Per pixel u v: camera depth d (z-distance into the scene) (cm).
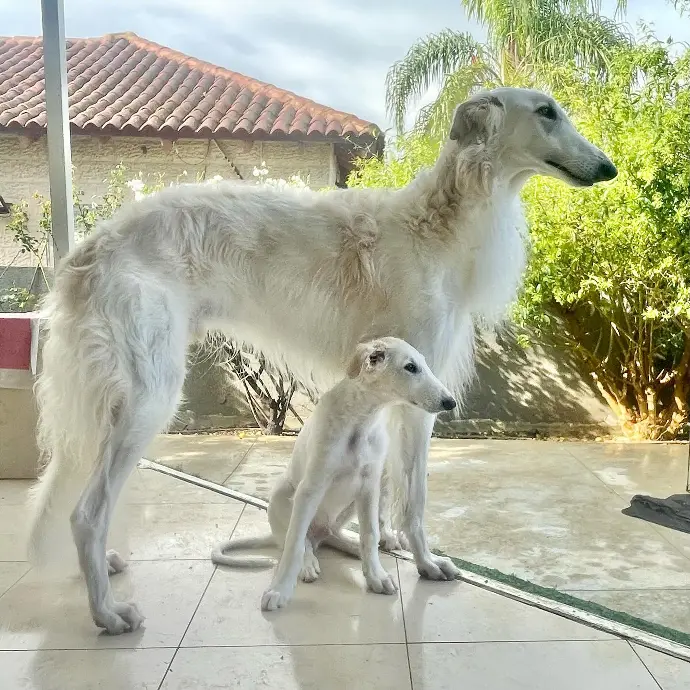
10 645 204
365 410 222
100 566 210
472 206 236
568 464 372
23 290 460
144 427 214
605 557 267
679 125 353
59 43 369
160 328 216
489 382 432
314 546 268
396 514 255
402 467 250
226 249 231
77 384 215
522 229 255
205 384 459
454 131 234
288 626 215
